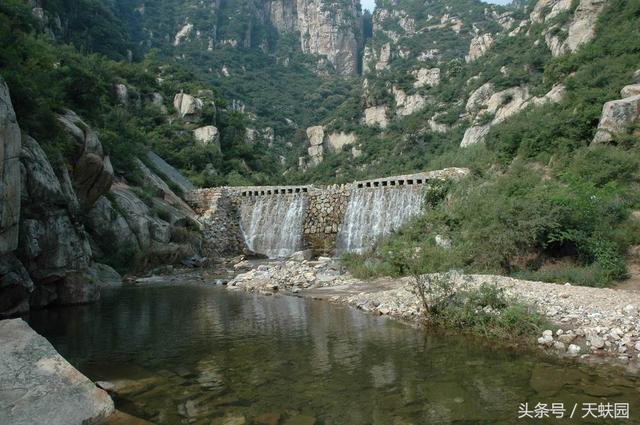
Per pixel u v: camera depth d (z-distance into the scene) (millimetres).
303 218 37969
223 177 53844
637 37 34812
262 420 6562
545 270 17359
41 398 6551
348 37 168750
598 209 18250
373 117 95125
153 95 62625
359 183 36219
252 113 114938
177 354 9969
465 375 8352
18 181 12281
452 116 76250
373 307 14906
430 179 32094
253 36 160750
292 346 10516
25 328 8133
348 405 7062
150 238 29281
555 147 27453
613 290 13711
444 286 12969
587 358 9211
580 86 32938
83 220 23828
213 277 25875
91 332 12102
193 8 144375
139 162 37656
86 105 36375
